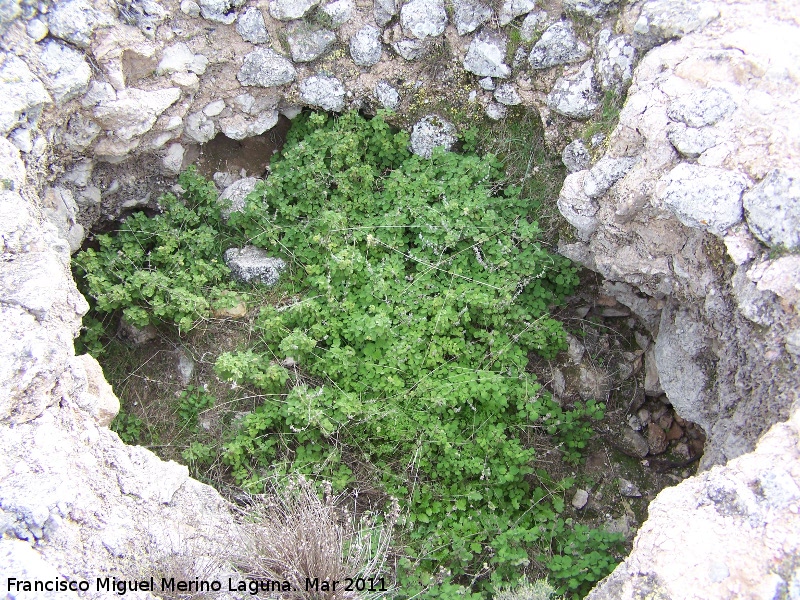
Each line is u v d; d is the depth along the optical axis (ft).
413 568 6.10
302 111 8.00
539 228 7.24
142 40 6.66
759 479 4.42
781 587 4.03
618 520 7.04
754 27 5.68
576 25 6.70
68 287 5.70
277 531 5.19
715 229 5.15
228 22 6.98
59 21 6.20
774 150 5.06
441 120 7.61
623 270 6.40
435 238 7.19
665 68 5.80
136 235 7.50
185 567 4.89
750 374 5.40
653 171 5.62
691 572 4.19
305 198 7.58
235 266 7.52
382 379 6.72
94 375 5.82
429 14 7.11
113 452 5.38
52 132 6.50
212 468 6.71
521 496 6.80
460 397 6.57
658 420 7.50
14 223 5.45
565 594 6.26
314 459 6.58
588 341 7.64
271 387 6.76
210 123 7.60
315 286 7.28
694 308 6.07
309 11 7.14
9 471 4.63
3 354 4.87
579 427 7.30
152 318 7.25
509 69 7.08
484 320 7.00
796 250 4.82
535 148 7.35
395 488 6.56
